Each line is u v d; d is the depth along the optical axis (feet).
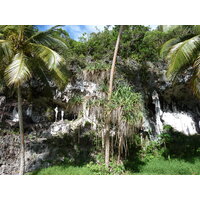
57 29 28.48
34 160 33.22
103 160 29.50
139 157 34.94
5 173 30.68
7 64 26.50
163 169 26.63
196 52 27.86
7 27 24.89
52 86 39.78
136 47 43.52
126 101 24.85
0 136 34.45
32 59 27.58
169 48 29.63
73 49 45.47
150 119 44.73
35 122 41.91
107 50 44.65
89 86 40.11
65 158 34.22
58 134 39.88
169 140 39.88
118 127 25.68
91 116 33.83
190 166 27.30
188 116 50.62
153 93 46.34
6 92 39.75
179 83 43.32
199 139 41.47
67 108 36.60
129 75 42.63
